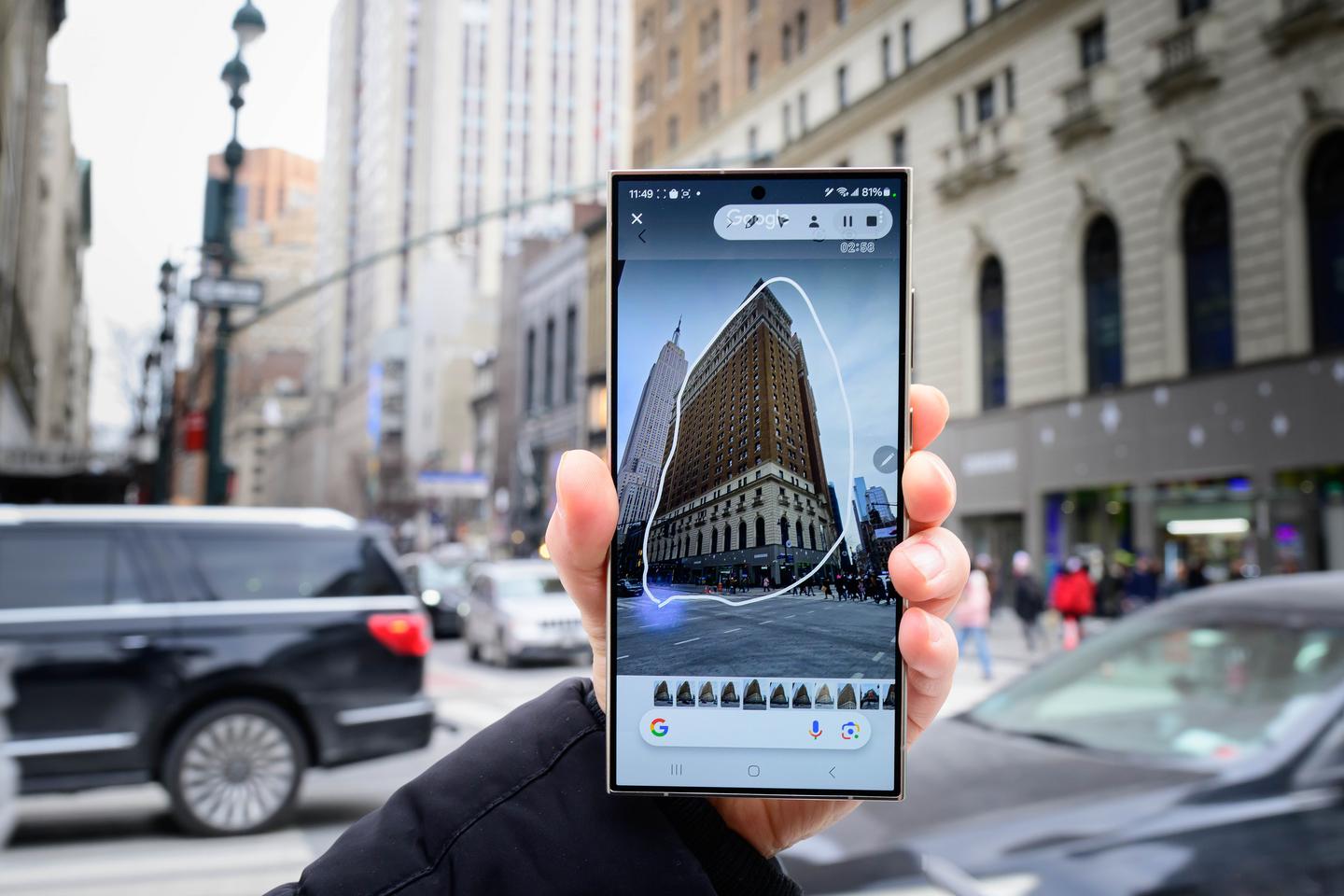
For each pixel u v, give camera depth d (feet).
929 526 3.09
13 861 18.56
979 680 47.16
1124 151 75.41
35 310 105.60
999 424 85.30
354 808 22.76
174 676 19.99
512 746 3.15
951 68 90.58
